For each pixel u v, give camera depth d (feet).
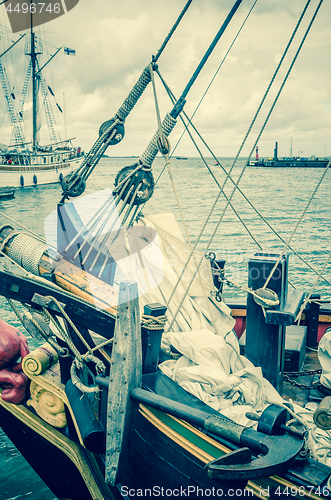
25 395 13.98
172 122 12.95
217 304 13.32
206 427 8.30
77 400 11.87
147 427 10.18
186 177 297.74
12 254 12.57
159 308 11.19
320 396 13.10
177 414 8.78
